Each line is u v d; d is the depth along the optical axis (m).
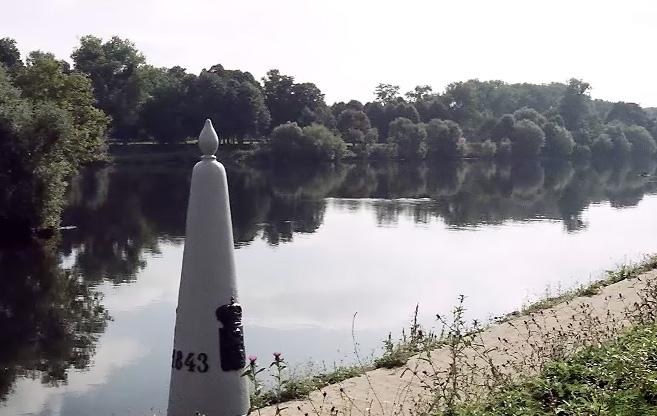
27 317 17.33
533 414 5.47
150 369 13.45
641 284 12.38
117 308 18.25
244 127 72.25
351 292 19.45
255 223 34.03
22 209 27.97
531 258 24.97
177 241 28.86
